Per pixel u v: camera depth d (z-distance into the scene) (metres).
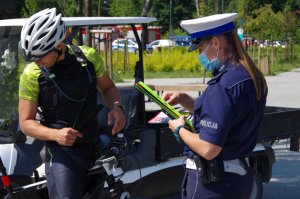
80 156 3.58
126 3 45.72
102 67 3.84
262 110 3.32
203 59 3.29
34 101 3.58
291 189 7.02
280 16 34.12
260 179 5.71
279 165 8.25
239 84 3.15
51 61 3.51
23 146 4.17
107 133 4.94
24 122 3.56
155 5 66.25
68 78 3.57
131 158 4.72
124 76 20.81
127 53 23.47
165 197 5.11
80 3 17.92
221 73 3.19
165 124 5.45
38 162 4.11
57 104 3.57
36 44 3.40
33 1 19.28
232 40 3.24
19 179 4.05
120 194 3.72
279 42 40.19
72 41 4.59
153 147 4.95
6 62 4.54
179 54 27.89
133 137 4.72
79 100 3.60
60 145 3.55
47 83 3.54
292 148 6.12
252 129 3.29
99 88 3.92
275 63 32.25
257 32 32.31
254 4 33.16
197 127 3.29
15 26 4.61
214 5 32.19
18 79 4.46
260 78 3.26
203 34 3.24
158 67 26.22
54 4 19.50
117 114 3.81
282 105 13.95
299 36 48.75
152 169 4.95
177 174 5.18
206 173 3.24
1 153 4.08
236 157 3.28
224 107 3.11
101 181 3.72
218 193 3.28
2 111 4.41
